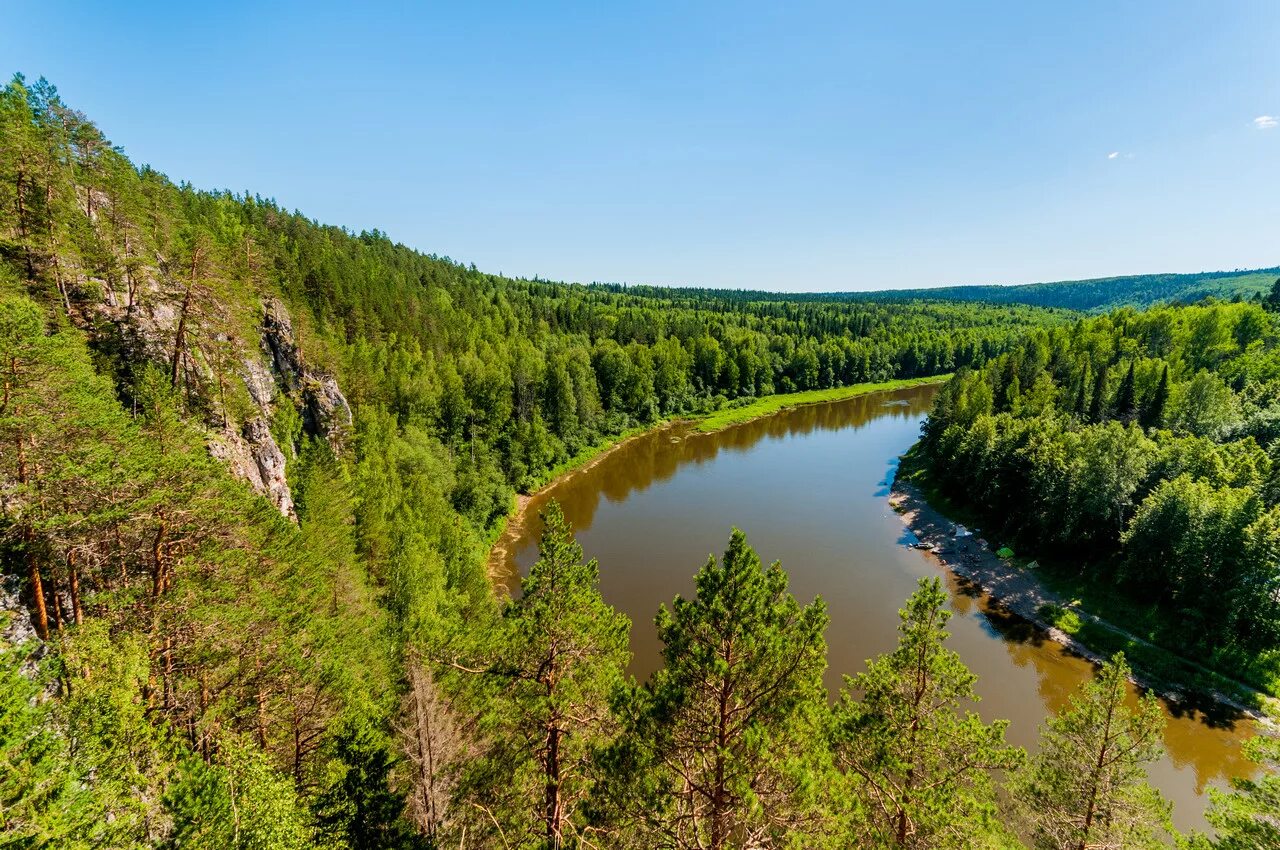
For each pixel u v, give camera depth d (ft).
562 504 261.24
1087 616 164.96
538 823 58.54
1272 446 195.21
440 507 182.80
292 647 76.13
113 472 68.08
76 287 125.70
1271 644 137.18
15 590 65.36
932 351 613.52
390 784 71.46
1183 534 150.10
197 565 76.38
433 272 567.18
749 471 309.83
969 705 133.69
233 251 215.31
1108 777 65.46
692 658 48.75
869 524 237.66
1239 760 117.08
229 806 47.73
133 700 55.77
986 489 228.43
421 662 68.80
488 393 297.94
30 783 37.17
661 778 50.62
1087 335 413.80
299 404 211.82
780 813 46.98
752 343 535.60
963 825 56.03
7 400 64.85
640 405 415.23
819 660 52.49
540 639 55.72
